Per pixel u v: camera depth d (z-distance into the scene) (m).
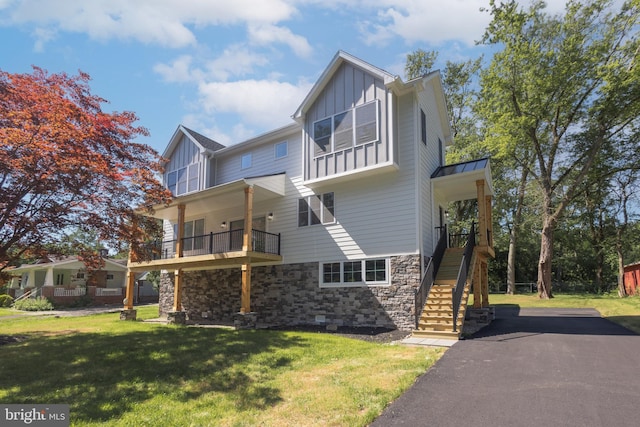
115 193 9.66
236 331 10.61
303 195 13.98
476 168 12.55
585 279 38.91
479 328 10.84
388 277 11.68
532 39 19.28
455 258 12.84
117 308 24.73
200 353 7.48
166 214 17.55
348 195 12.85
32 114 8.09
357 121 12.23
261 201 15.10
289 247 13.99
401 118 12.27
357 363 6.61
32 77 8.90
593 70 17.98
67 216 9.13
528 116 19.73
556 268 40.16
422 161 12.37
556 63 18.39
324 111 13.05
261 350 7.74
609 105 18.45
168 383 5.55
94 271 11.05
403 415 4.20
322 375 5.88
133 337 9.47
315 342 8.65
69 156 8.19
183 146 18.25
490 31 19.38
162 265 15.23
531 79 18.81
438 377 5.66
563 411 4.21
